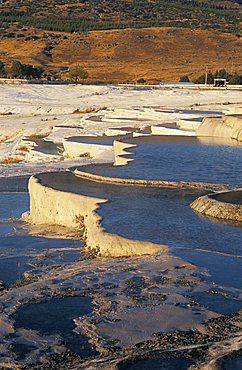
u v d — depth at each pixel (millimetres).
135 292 10117
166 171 22156
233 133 33219
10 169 32031
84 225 17266
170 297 9758
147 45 149000
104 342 8422
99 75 122688
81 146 35062
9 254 15203
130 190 19188
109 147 33531
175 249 12516
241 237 13820
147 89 83188
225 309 9266
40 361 8039
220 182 19984
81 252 14773
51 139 43000
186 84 91125
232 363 7430
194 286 10227
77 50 147375
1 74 108438
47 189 19297
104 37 155125
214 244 13188
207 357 7707
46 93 80062
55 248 15742
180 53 144875
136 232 14141
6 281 12906
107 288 10430
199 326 8711
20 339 8680
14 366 7934
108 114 54219
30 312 9602
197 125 37406
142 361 7668
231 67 127688
